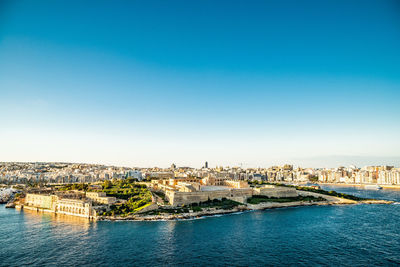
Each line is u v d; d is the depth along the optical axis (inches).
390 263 4734.3
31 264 4677.7
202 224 7470.5
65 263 4692.4
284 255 5049.2
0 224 7455.7
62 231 6663.4
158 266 4530.0
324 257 4970.5
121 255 5019.7
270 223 7647.6
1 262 4773.6
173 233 6476.4
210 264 4616.1
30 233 6491.1
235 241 5866.1
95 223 7534.5
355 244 5718.5
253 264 4630.9
